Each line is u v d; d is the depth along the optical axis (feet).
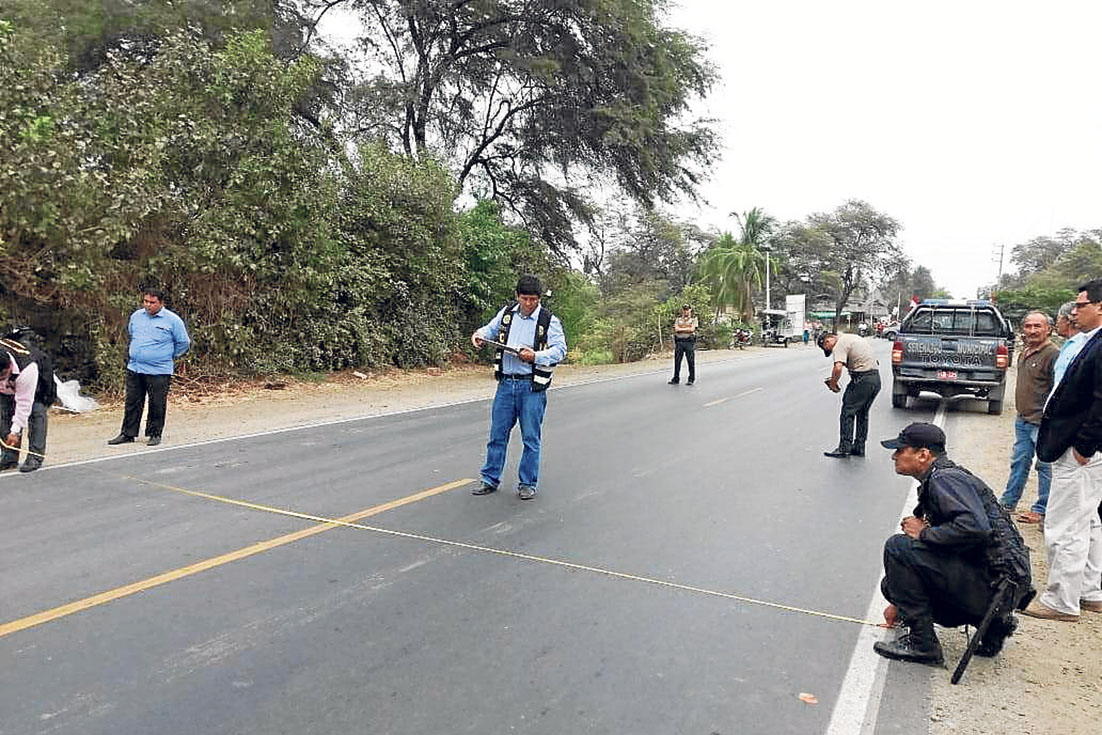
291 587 15.66
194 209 43.73
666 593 15.96
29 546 17.70
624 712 11.41
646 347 107.24
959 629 15.01
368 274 55.88
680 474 26.86
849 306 334.03
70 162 36.73
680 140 81.05
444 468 26.68
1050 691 12.64
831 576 17.24
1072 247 251.39
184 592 15.26
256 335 49.55
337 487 23.68
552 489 24.17
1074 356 16.16
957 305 48.60
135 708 11.12
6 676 11.89
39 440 25.30
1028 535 21.42
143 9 56.54
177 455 28.04
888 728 11.30
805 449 32.35
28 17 52.01
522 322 22.94
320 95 69.87
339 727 10.80
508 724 11.00
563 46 73.67
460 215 69.82
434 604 15.05
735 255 181.68
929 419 42.91
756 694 12.07
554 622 14.40
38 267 37.01
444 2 71.15
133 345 29.48
